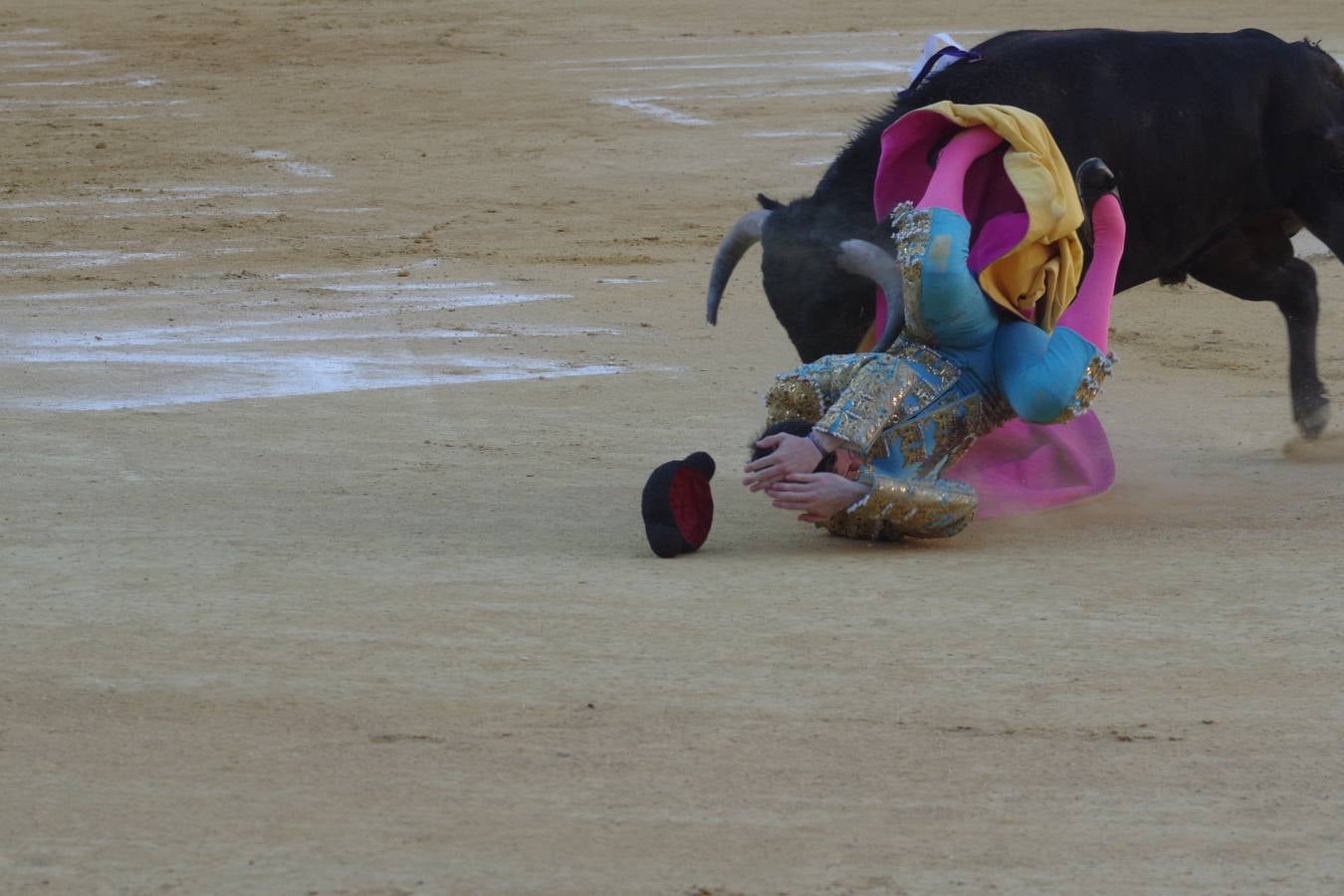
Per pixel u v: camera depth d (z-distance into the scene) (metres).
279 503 23.89
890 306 21.53
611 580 19.67
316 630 17.66
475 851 12.43
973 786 13.74
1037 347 21.28
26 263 51.62
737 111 80.25
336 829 12.80
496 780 13.80
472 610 18.41
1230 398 34.47
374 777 13.85
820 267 23.06
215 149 73.31
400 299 45.66
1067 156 25.03
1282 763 14.27
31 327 40.81
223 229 57.72
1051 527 22.72
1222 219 27.72
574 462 27.09
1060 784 13.82
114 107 83.50
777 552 21.33
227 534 21.97
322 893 11.71
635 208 61.62
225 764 14.12
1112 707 15.51
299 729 14.91
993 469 23.95
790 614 18.25
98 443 27.91
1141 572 20.02
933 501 20.84
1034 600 18.80
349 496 24.41
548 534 22.25
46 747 14.48
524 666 16.56
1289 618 18.09
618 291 47.12
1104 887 11.96
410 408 31.47
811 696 15.76
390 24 109.06
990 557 20.92
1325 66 27.89
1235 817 13.20
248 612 18.28
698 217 60.03
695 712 15.34
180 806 13.23
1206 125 26.50
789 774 13.97
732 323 42.34
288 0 118.00
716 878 12.00
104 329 40.66
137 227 57.84
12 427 29.16
